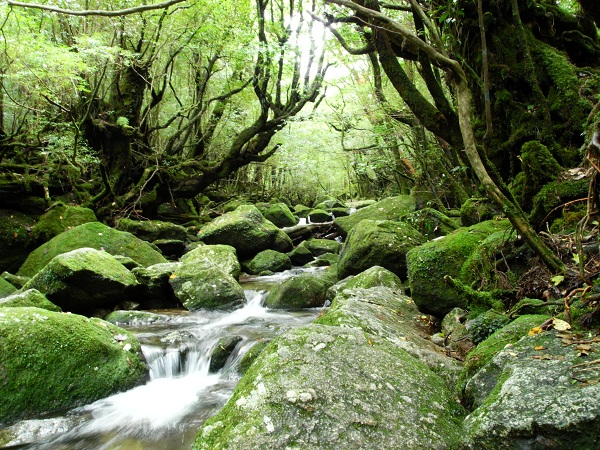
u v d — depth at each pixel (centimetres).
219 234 1214
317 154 1872
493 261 381
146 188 1419
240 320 672
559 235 362
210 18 1247
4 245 949
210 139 1598
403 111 960
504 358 227
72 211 1053
